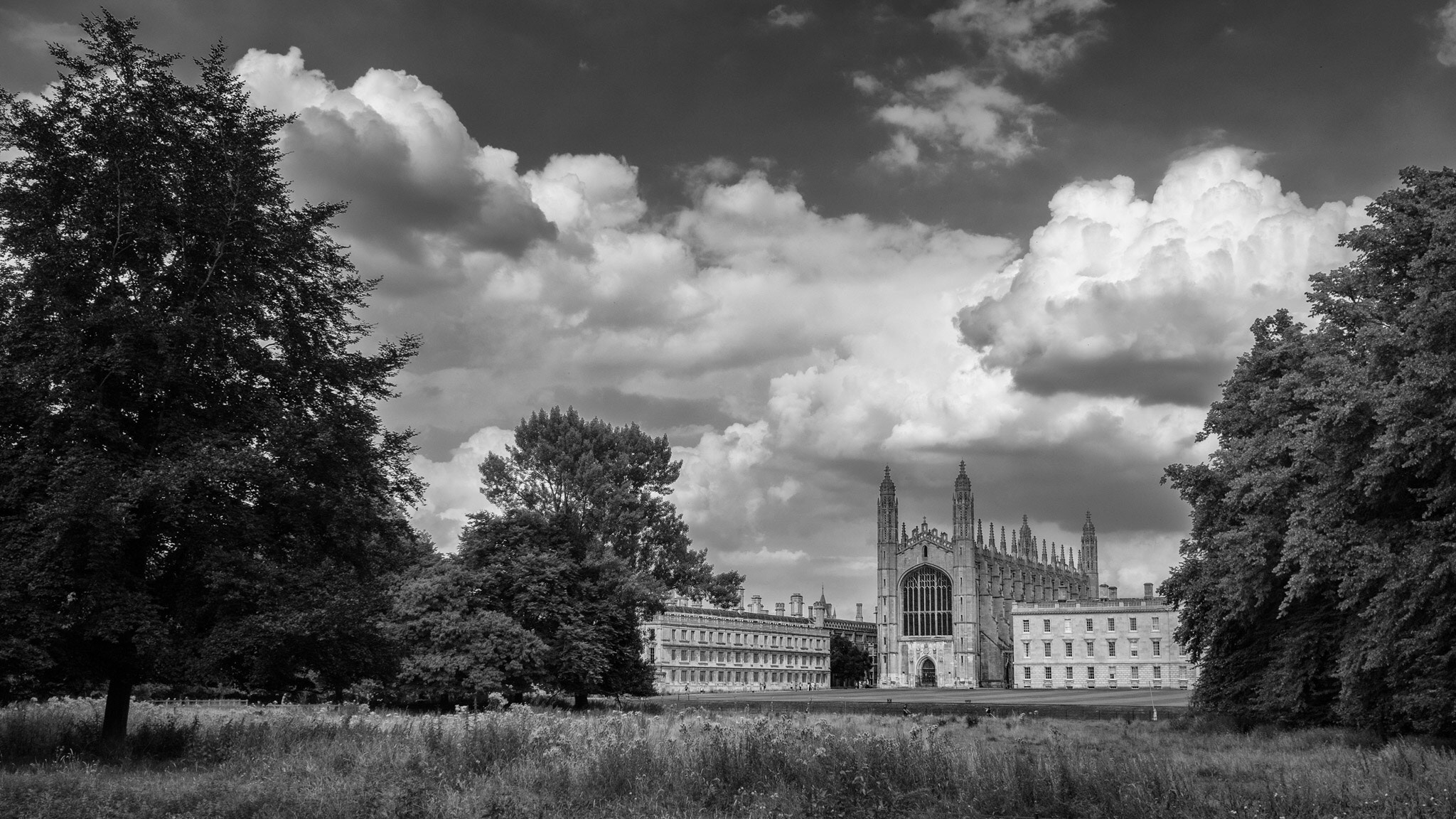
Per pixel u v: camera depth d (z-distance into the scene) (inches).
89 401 1118.4
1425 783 851.4
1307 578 1349.7
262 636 1132.5
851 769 887.7
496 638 2508.6
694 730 1326.3
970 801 816.3
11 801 806.5
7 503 1087.6
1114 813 778.2
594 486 3238.2
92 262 1161.4
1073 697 4736.7
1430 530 1254.3
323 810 783.7
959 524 7593.5
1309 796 810.8
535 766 976.9
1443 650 1320.1
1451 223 1174.3
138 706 2245.3
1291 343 1781.5
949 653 7519.7
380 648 1380.4
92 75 1235.9
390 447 1370.6
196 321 1148.5
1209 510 2011.6
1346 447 1317.7
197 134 1274.6
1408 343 1208.2
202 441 1133.1
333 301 1379.2
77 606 1111.0
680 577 3447.3
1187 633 2214.6
